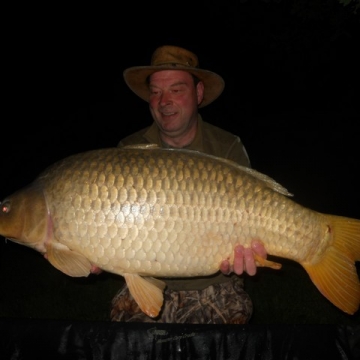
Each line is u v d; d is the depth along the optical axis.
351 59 2.88
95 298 1.69
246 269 0.90
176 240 0.87
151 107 1.14
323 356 0.90
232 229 0.88
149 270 0.88
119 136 4.55
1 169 3.66
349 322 1.51
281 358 0.91
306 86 4.20
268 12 2.00
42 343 0.91
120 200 0.86
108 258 0.87
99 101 5.43
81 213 0.87
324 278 0.92
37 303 1.68
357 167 3.46
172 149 0.91
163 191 0.86
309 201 2.86
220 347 0.91
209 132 1.20
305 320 1.53
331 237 0.93
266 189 0.90
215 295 1.11
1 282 1.85
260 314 1.57
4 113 5.26
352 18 1.41
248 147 4.05
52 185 0.89
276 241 0.90
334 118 4.36
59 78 5.89
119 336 0.92
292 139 4.14
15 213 0.91
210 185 0.88
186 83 1.12
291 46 1.92
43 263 2.01
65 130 4.77
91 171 0.87
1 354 0.91
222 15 2.19
